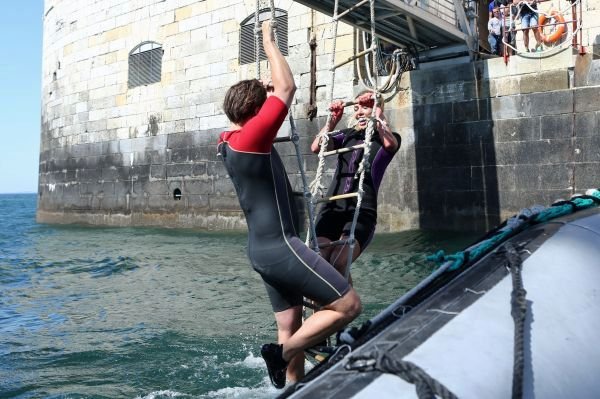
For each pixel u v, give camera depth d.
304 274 3.10
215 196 17.14
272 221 3.12
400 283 8.54
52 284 10.34
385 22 11.72
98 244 15.62
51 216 22.53
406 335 2.24
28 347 6.44
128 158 19.33
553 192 11.65
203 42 17.45
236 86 3.18
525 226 3.15
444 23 11.81
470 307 2.32
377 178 4.03
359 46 14.05
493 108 12.31
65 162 21.67
